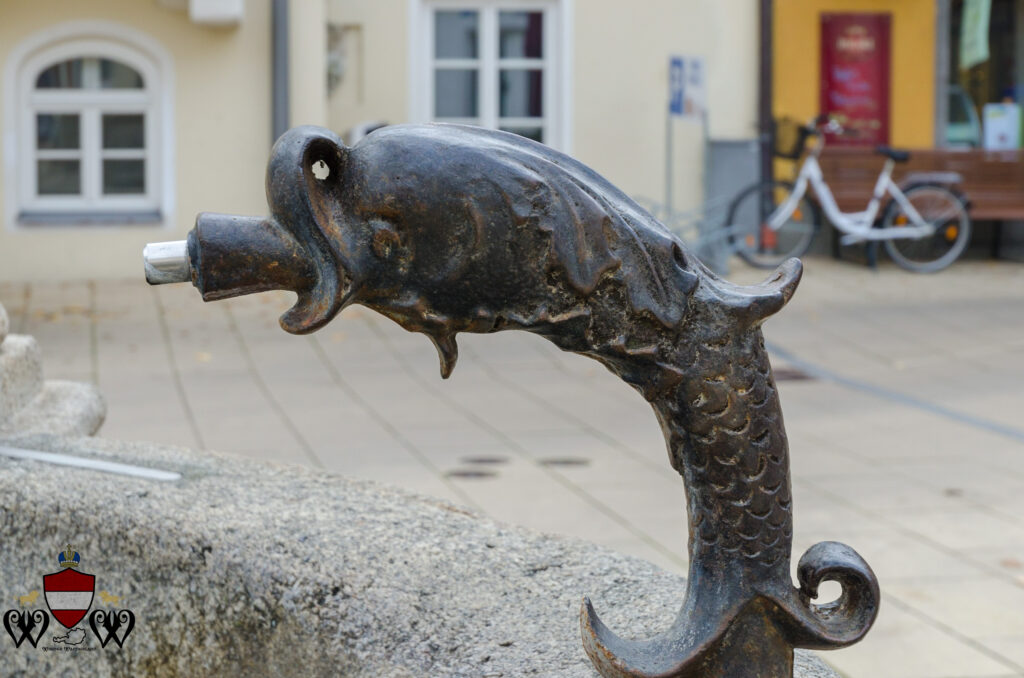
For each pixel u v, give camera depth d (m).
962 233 13.54
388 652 1.44
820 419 7.43
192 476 1.89
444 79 13.20
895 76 14.77
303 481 1.91
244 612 1.57
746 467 1.02
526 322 0.96
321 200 0.95
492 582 1.58
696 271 1.01
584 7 13.20
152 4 11.76
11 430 2.20
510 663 1.37
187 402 7.61
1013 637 4.09
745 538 1.03
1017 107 15.55
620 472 6.10
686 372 1.00
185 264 0.97
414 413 7.43
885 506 5.59
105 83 11.89
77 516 1.68
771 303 1.01
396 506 1.81
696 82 12.91
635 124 13.38
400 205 0.94
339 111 12.98
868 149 13.40
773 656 1.05
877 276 13.18
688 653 1.03
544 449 6.57
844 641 1.06
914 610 4.33
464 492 5.73
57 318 10.19
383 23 12.91
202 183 11.99
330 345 9.46
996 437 6.97
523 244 0.94
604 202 0.97
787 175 14.62
